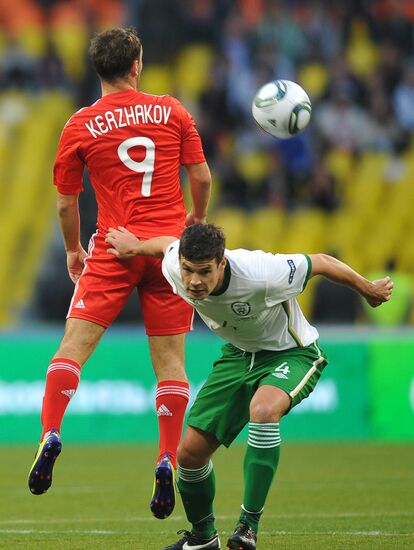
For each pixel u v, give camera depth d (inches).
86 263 794.8
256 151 2480.3
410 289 2171.5
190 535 775.1
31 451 1642.5
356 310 2164.1
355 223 2496.3
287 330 739.4
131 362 1808.6
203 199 825.5
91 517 1031.6
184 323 805.9
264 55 2576.3
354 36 2741.1
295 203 2447.1
